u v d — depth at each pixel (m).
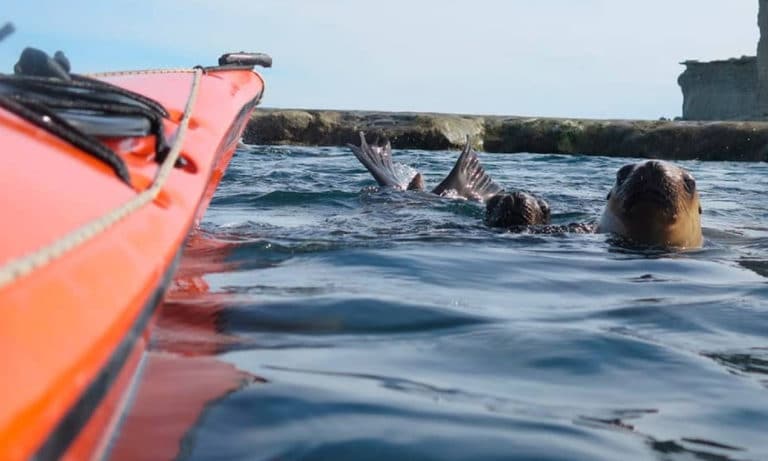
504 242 6.07
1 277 1.60
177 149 3.17
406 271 4.78
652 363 3.25
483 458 2.28
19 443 1.38
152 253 2.31
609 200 6.81
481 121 23.91
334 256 5.13
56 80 2.76
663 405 2.81
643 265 5.40
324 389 2.72
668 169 6.33
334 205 8.70
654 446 2.46
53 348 1.60
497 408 2.67
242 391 2.64
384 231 6.50
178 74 4.71
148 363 2.89
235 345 3.18
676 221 6.21
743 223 8.43
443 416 2.56
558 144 23.00
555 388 2.92
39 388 1.49
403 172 10.61
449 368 3.06
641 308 4.17
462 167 9.62
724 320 3.98
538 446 2.38
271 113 23.53
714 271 5.30
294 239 5.86
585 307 4.16
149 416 2.40
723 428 2.63
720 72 56.88
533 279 4.80
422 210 8.27
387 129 23.30
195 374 2.79
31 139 2.36
